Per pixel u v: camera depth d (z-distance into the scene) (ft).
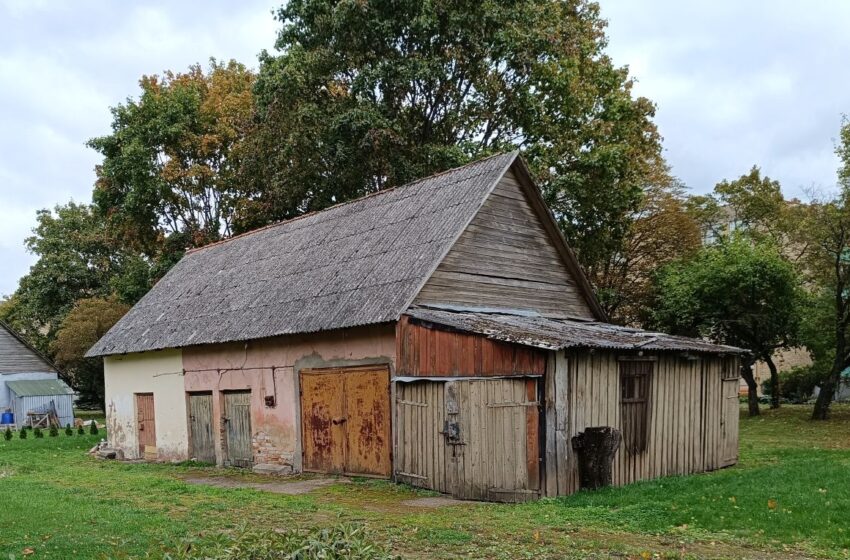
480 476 38.55
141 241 108.58
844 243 77.87
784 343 89.81
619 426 41.98
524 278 53.36
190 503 37.91
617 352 41.93
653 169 103.55
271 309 54.60
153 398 68.18
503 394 38.78
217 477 52.29
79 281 157.79
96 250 159.94
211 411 60.49
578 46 82.28
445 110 85.56
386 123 77.05
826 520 28.68
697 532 28.35
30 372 132.05
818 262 83.30
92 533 28.66
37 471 57.98
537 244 55.06
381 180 85.81
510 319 46.55
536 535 28.12
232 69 116.06
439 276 46.91
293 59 81.30
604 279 103.81
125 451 71.51
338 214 64.95
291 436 52.19
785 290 82.53
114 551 25.29
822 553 25.12
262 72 87.86
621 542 27.12
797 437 67.77
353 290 48.73
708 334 90.27
